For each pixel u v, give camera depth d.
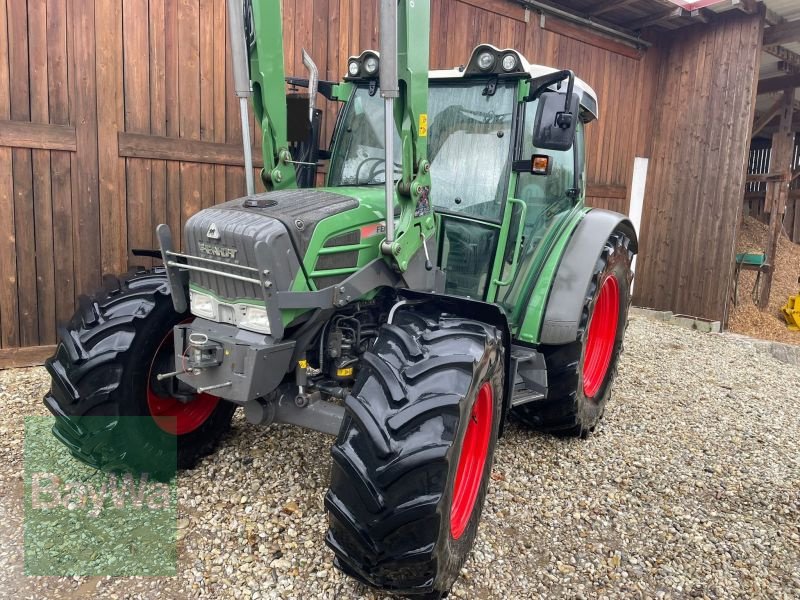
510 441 3.78
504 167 3.11
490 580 2.46
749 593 2.53
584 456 3.64
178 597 2.22
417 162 2.69
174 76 4.83
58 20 4.35
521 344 3.42
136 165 4.78
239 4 2.73
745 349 6.87
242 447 3.32
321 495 2.87
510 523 2.87
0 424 3.54
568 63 7.61
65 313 4.64
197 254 2.50
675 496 3.25
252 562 2.41
